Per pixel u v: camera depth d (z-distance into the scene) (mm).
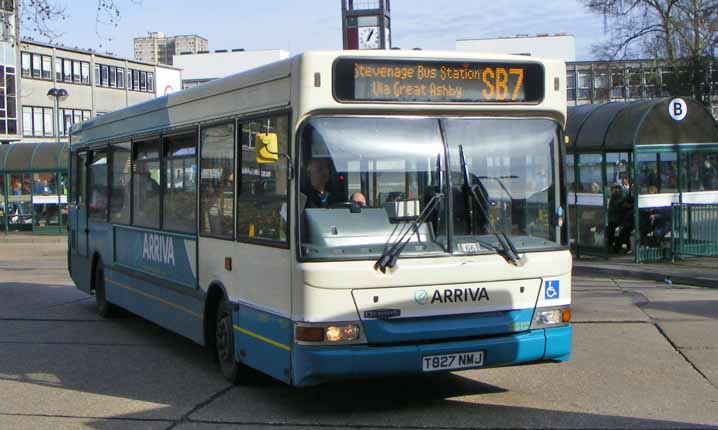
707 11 32562
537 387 7988
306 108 6699
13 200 35812
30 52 64062
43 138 65562
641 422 6707
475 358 6824
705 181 20391
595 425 6629
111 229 12258
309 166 6699
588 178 20688
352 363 6496
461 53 7078
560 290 7250
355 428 6684
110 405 7641
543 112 7363
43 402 7797
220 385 8344
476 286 6910
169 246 9828
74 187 14430
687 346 9914
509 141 7215
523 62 7277
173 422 7008
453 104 7039
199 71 83375
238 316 7848
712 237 19922
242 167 7785
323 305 6520
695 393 7695
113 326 12266
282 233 6910
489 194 7078
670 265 18812
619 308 13000
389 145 6879
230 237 8031
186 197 9320
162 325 10195
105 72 71750
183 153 9422
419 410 7199
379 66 6852
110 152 12281
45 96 65562
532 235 7215
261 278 7305
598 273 18594
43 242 32375
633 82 37562
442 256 6824
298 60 6758
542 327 7156
